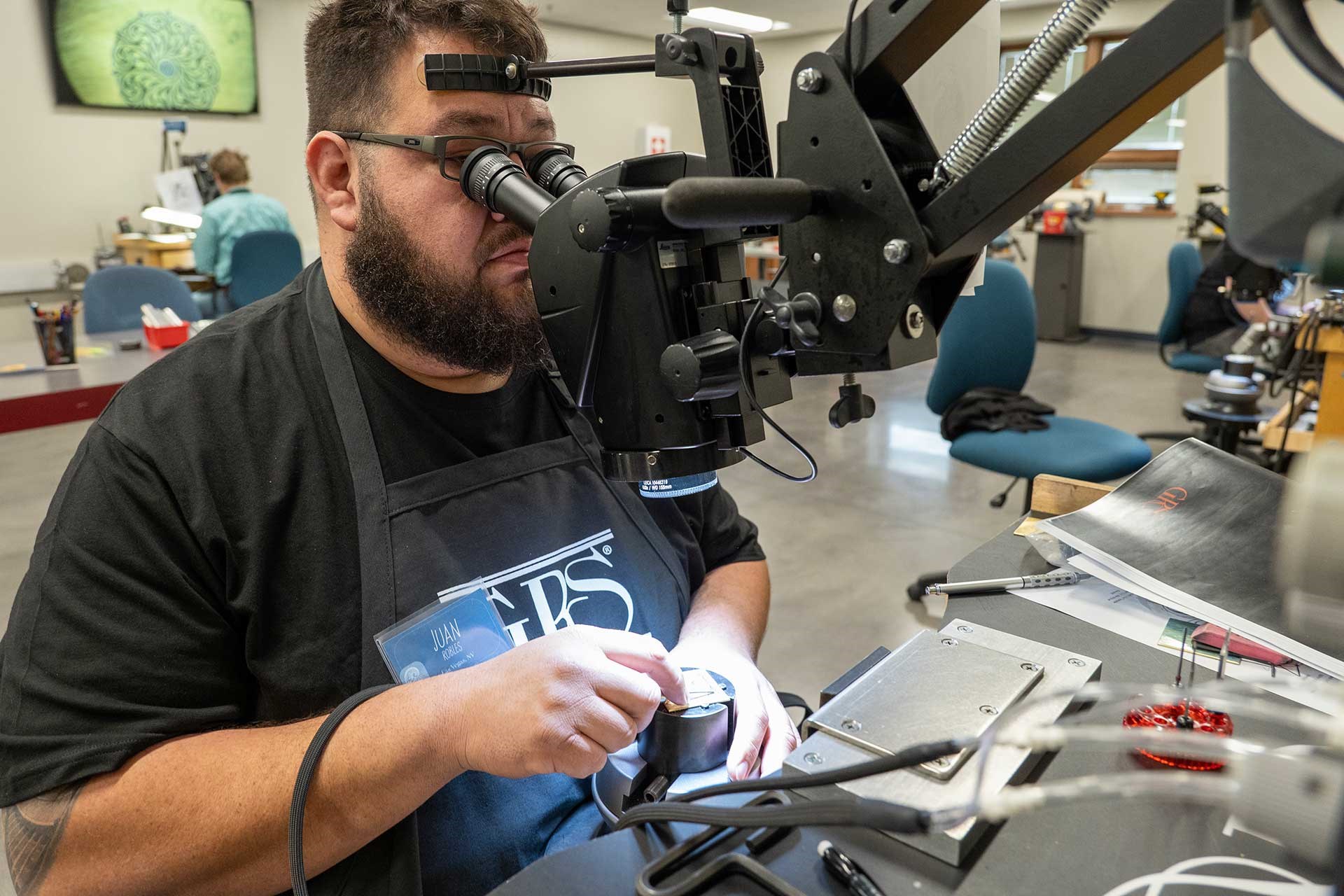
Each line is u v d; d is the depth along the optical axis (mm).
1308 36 268
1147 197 6816
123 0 5184
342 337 818
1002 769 493
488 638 787
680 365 487
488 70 671
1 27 4855
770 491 3582
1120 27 3949
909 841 468
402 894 694
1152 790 364
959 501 3434
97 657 685
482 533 822
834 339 460
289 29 6016
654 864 457
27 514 2865
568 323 543
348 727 678
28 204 5094
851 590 2723
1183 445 948
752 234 543
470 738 646
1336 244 251
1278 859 457
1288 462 2100
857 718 542
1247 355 2828
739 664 858
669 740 694
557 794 828
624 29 7945
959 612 799
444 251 716
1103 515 877
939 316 470
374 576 765
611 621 883
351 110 727
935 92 641
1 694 684
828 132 438
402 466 829
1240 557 791
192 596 729
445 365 793
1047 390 5227
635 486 948
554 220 537
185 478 741
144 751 686
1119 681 677
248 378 794
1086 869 454
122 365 2818
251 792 667
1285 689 601
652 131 8586
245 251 4379
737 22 7398
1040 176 387
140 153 5461
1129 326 6855
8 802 656
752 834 478
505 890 457
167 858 664
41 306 5168
